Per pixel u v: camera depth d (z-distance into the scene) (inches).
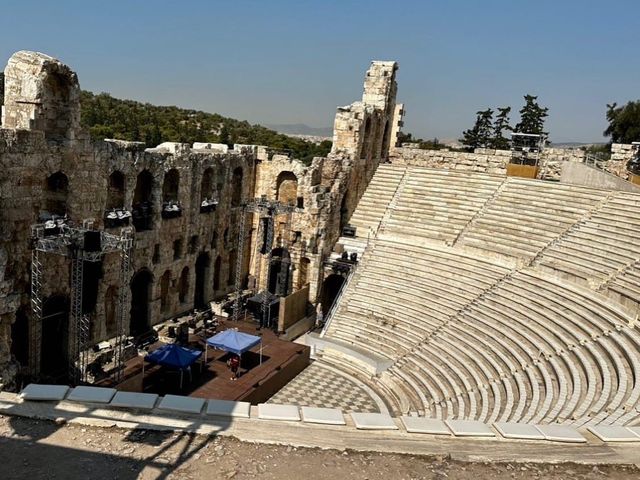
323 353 1684.3
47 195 1354.6
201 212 1871.3
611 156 2413.9
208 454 554.9
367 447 589.3
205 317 1860.2
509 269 1694.1
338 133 2164.1
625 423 829.8
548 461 586.9
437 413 1223.5
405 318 1680.6
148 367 1451.8
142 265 1609.3
